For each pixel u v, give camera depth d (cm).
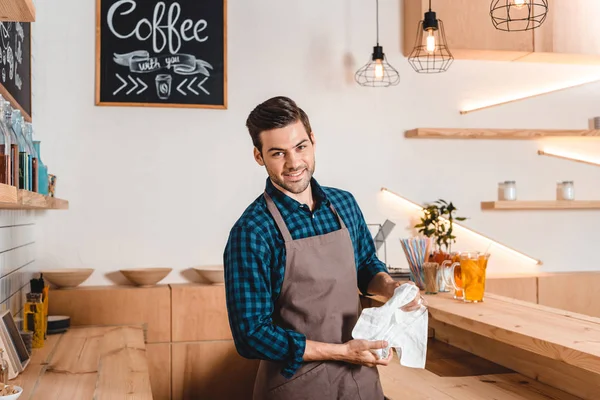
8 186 153
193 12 360
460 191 388
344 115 375
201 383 338
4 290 254
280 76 369
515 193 384
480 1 369
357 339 167
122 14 353
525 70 400
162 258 354
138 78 353
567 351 157
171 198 356
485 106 392
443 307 230
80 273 327
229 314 166
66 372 216
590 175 405
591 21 383
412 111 384
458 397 207
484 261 244
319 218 178
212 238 359
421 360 174
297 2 372
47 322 296
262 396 176
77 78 348
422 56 380
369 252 198
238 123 364
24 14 149
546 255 398
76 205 346
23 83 293
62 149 345
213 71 360
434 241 373
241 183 363
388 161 380
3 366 176
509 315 210
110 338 285
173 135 357
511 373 238
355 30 378
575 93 405
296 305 171
